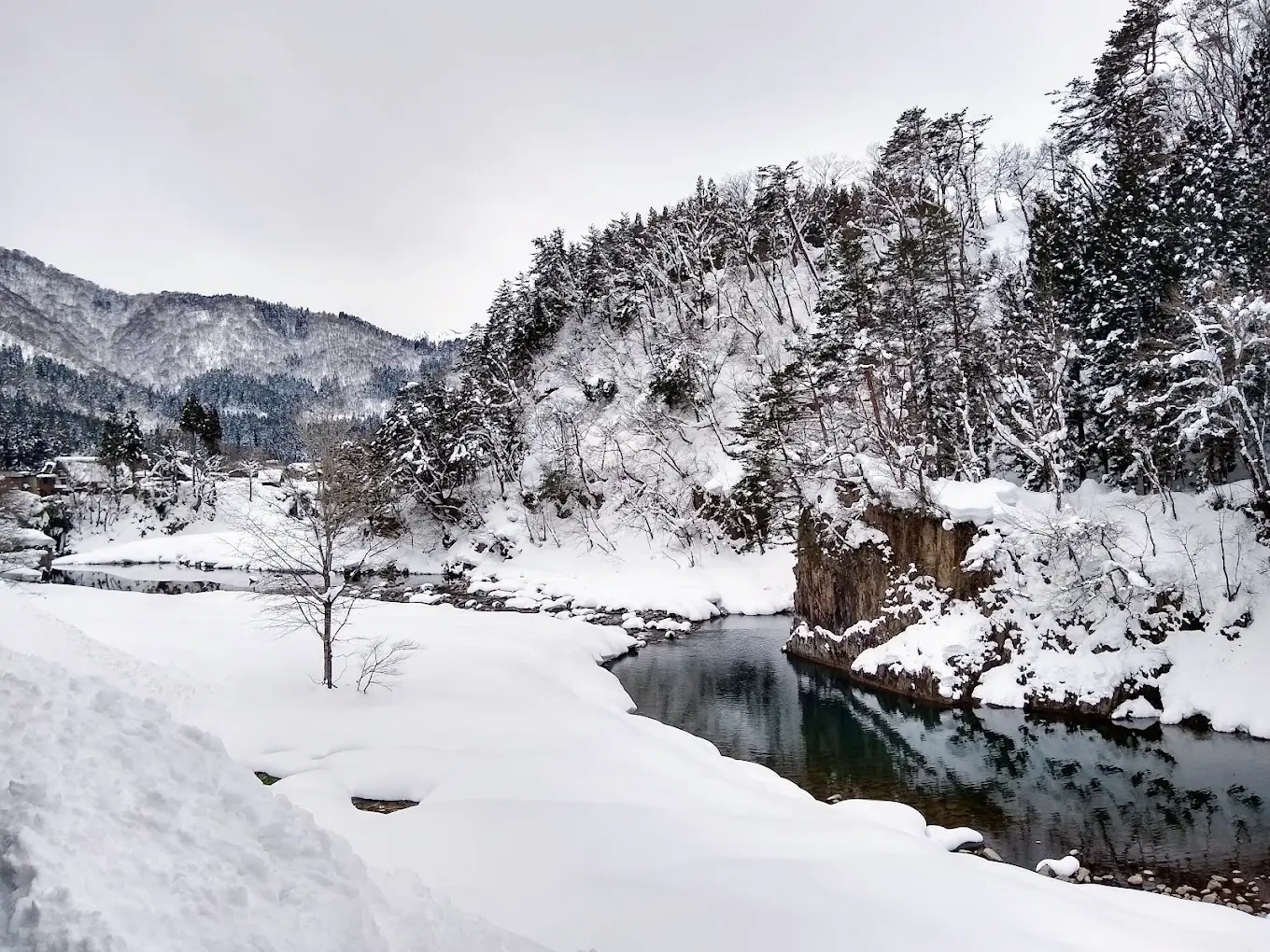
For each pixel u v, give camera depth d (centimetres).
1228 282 2745
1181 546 2625
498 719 2142
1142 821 1748
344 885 673
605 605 4669
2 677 716
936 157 5531
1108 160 4128
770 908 1118
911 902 1166
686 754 2022
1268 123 3409
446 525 6744
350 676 2461
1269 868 1505
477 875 1202
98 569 6881
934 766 2172
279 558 2831
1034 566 2780
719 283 7131
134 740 707
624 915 1074
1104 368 3194
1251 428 2611
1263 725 2178
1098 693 2467
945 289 4278
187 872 574
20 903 463
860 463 3391
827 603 3453
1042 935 1082
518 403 7162
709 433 6028
